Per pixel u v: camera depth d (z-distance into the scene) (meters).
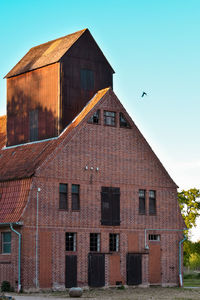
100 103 57.38
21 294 49.09
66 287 53.00
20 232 51.03
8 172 55.56
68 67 57.75
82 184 55.19
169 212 61.22
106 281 55.66
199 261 127.94
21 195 52.41
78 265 54.06
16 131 60.25
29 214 51.47
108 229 56.47
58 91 56.78
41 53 61.09
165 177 61.34
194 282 76.50
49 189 52.97
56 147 53.84
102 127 57.22
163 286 59.66
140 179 59.34
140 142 59.78
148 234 59.31
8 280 51.59
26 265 50.81
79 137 55.47
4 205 53.50
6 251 52.59
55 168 53.56
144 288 57.78
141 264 58.34
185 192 92.25
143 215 59.16
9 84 61.59
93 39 60.03
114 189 57.28
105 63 60.78
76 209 54.66
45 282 51.72
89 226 55.22
